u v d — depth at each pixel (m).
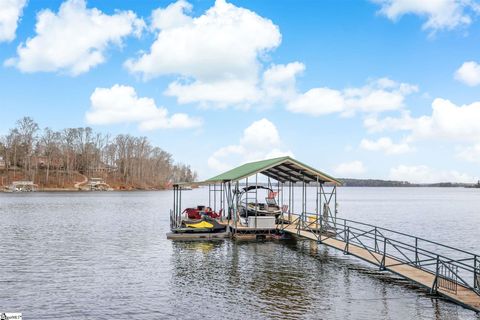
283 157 31.55
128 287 19.81
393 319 15.16
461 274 24.50
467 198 181.88
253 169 31.62
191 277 21.66
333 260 25.78
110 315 15.84
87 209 74.75
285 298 17.69
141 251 29.97
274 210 37.16
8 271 23.61
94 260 26.75
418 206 107.38
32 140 175.62
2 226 46.75
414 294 18.11
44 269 24.12
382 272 22.39
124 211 70.94
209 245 31.86
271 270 23.05
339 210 88.94
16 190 157.50
